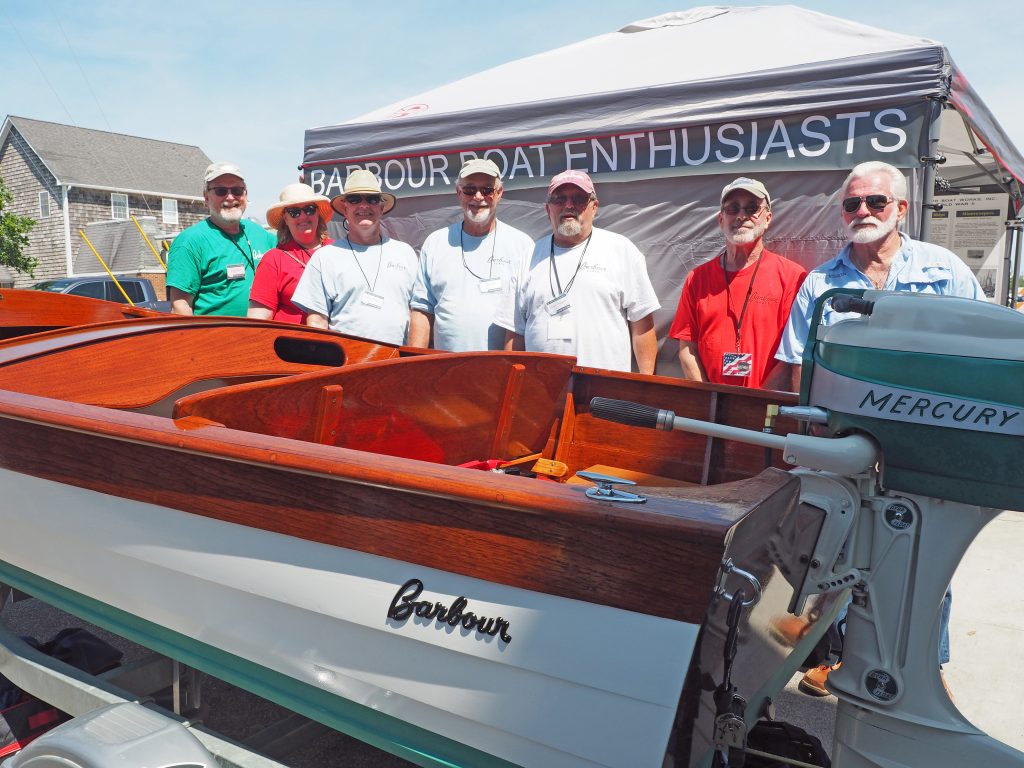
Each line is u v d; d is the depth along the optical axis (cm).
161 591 185
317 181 626
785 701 277
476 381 269
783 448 139
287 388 209
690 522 117
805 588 145
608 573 126
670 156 470
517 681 136
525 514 132
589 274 372
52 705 205
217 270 446
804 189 434
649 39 566
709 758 136
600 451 305
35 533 210
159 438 171
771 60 452
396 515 145
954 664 297
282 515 159
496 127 527
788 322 330
